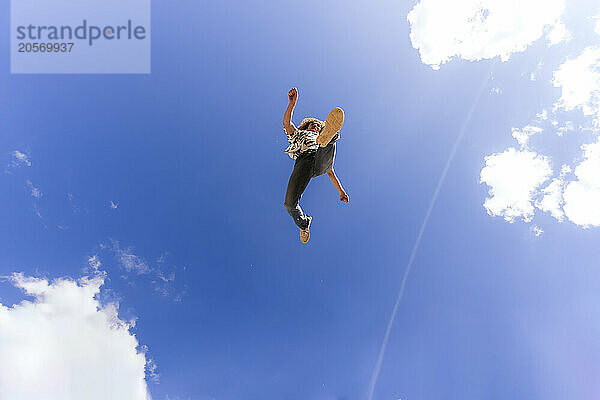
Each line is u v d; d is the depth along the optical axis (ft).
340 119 10.41
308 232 13.08
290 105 12.67
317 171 12.46
